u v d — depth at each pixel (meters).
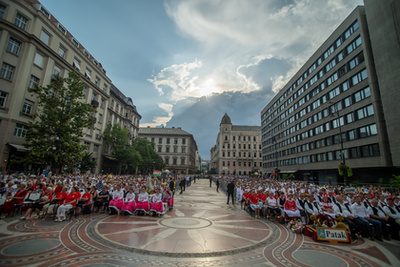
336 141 34.69
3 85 21.39
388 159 25.28
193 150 106.75
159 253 5.68
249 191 13.69
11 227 7.73
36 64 24.58
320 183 36.19
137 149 52.47
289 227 9.08
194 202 16.55
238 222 9.93
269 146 70.81
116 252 5.64
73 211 10.15
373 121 27.25
